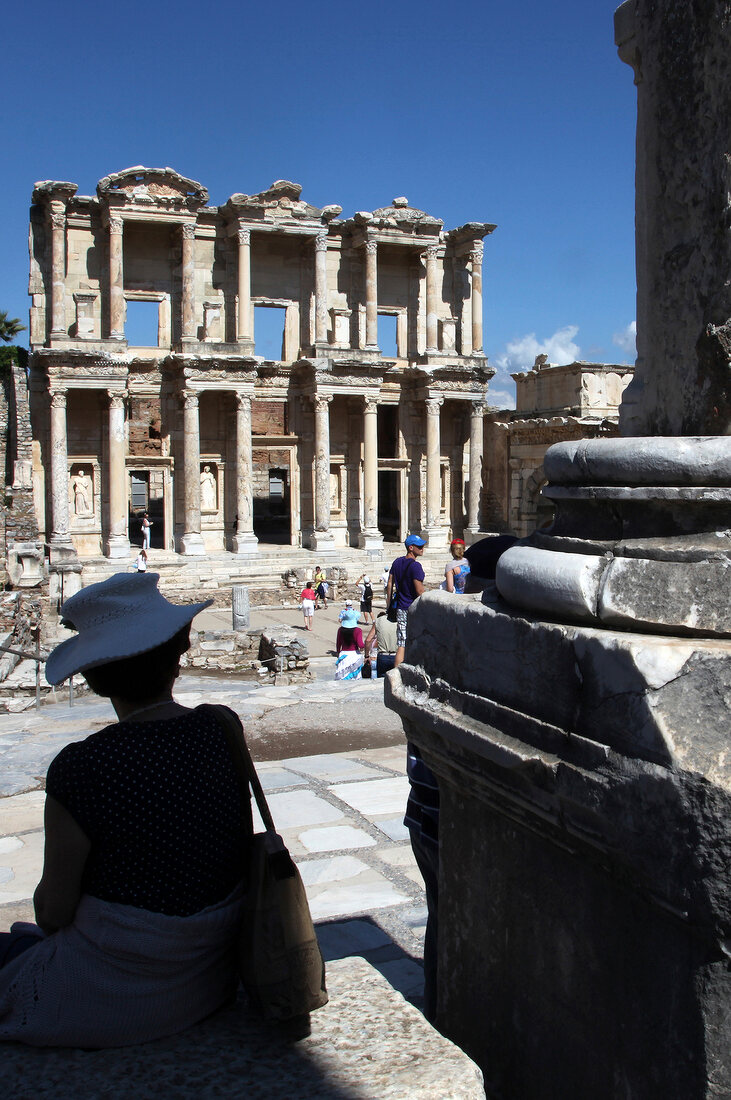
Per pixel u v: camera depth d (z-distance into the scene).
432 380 52.97
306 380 50.53
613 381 45.28
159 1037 3.69
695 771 2.76
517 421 48.75
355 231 52.16
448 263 55.34
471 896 4.11
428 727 4.02
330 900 7.32
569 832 3.25
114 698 3.93
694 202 3.50
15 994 3.65
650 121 3.70
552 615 3.49
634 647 2.97
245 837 3.87
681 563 3.18
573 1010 3.45
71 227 46.38
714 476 3.19
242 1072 3.46
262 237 50.16
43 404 46.88
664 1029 3.00
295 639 25.70
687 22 3.46
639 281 3.87
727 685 2.86
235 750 3.91
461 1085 3.39
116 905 3.59
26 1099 3.29
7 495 43.19
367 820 9.15
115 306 45.66
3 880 7.86
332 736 13.50
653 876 2.89
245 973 3.72
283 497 68.69
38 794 10.42
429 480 53.38
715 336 3.41
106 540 46.84
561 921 3.50
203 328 48.88
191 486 47.22
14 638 25.55
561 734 3.26
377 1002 3.97
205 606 4.03
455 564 13.05
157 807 3.60
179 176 46.25
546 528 4.01
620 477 3.43
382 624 17.86
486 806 3.94
